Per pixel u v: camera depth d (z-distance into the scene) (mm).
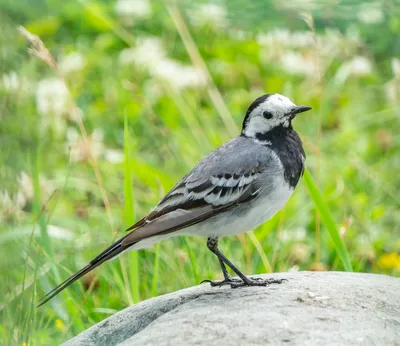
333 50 16406
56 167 14078
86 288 11266
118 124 15836
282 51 16984
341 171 14016
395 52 17375
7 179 11586
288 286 7941
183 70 15422
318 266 11000
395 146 15180
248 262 11070
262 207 8719
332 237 9766
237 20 17984
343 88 16734
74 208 13469
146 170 12141
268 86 16641
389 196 13711
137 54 16219
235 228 8742
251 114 8961
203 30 18125
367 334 6695
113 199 13719
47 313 10461
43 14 18562
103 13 18625
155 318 7992
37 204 10523
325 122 16000
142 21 18484
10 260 10695
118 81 16328
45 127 14062
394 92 15141
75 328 9852
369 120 15789
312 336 6648
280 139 8859
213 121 15773
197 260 11125
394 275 11648
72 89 15969
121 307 10586
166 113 15664
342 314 7074
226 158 8703
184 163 14062
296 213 12609
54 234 11555
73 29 18469
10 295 9742
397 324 7016
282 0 17406
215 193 8570
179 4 18141
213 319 7051
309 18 12188
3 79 13836
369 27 17344
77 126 14812
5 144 12844
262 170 8648
